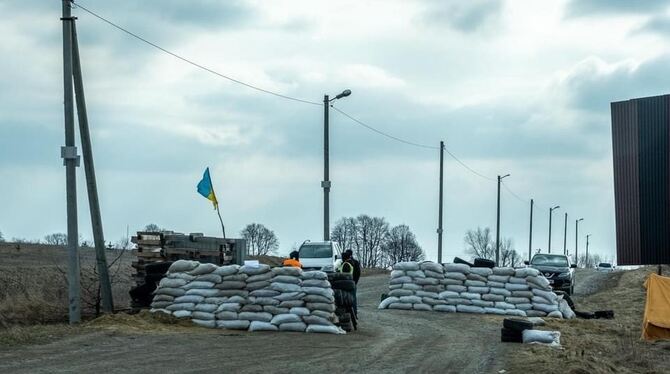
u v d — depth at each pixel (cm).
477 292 2350
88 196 1931
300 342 1520
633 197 2661
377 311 2361
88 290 2230
